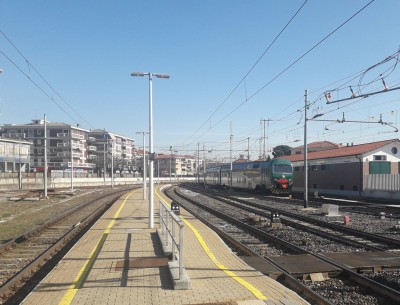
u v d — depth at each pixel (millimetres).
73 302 7238
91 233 15695
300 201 35125
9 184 59688
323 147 78750
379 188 39000
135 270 9531
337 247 14156
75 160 119062
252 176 50938
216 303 7047
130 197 40875
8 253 13742
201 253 11969
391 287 9406
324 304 7941
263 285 8328
